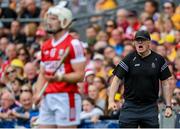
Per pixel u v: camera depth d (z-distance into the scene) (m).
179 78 35.06
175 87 33.31
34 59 42.06
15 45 42.62
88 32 44.88
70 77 23.66
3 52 44.66
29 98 33.41
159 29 42.16
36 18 47.53
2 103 33.72
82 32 47.66
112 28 44.44
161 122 28.77
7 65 40.22
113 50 40.16
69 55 23.91
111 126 31.02
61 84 23.86
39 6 50.44
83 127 31.28
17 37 45.94
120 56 40.19
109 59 39.81
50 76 23.52
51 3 47.34
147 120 26.06
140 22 43.97
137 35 25.97
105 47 41.97
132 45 40.38
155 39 40.53
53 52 24.00
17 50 41.72
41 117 24.27
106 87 35.34
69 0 50.00
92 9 49.41
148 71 25.98
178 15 42.78
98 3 49.25
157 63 26.11
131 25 43.97
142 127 26.34
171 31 41.91
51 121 24.16
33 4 47.88
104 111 32.88
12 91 36.75
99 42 42.56
